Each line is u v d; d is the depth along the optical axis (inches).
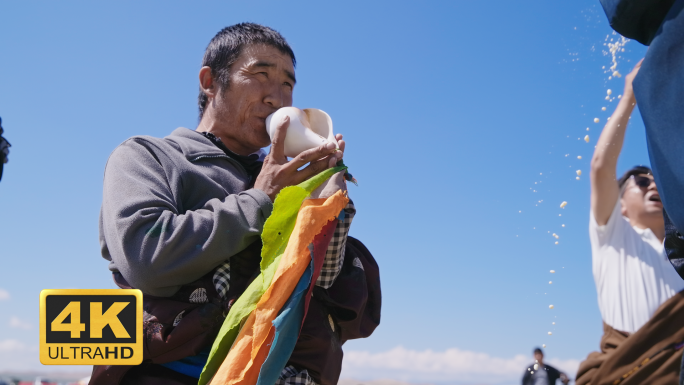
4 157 78.6
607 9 56.4
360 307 78.2
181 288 71.7
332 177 74.0
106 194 75.1
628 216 119.6
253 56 87.0
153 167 76.9
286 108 79.7
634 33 55.9
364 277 81.4
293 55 92.0
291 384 71.0
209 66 90.3
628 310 107.0
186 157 79.9
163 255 67.7
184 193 77.5
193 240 68.5
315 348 74.2
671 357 98.8
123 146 79.9
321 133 81.1
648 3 53.1
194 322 68.6
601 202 114.7
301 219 65.7
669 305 100.4
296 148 77.3
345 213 76.7
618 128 116.3
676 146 47.2
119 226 69.9
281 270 62.7
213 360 62.2
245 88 86.2
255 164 87.5
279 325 60.4
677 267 63.2
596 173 115.5
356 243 88.7
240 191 80.4
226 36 90.4
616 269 110.3
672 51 49.1
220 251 68.7
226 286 71.5
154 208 71.1
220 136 88.3
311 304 75.9
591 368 107.7
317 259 66.4
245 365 60.2
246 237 70.1
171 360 69.2
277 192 72.8
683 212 46.4
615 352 102.0
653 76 49.7
